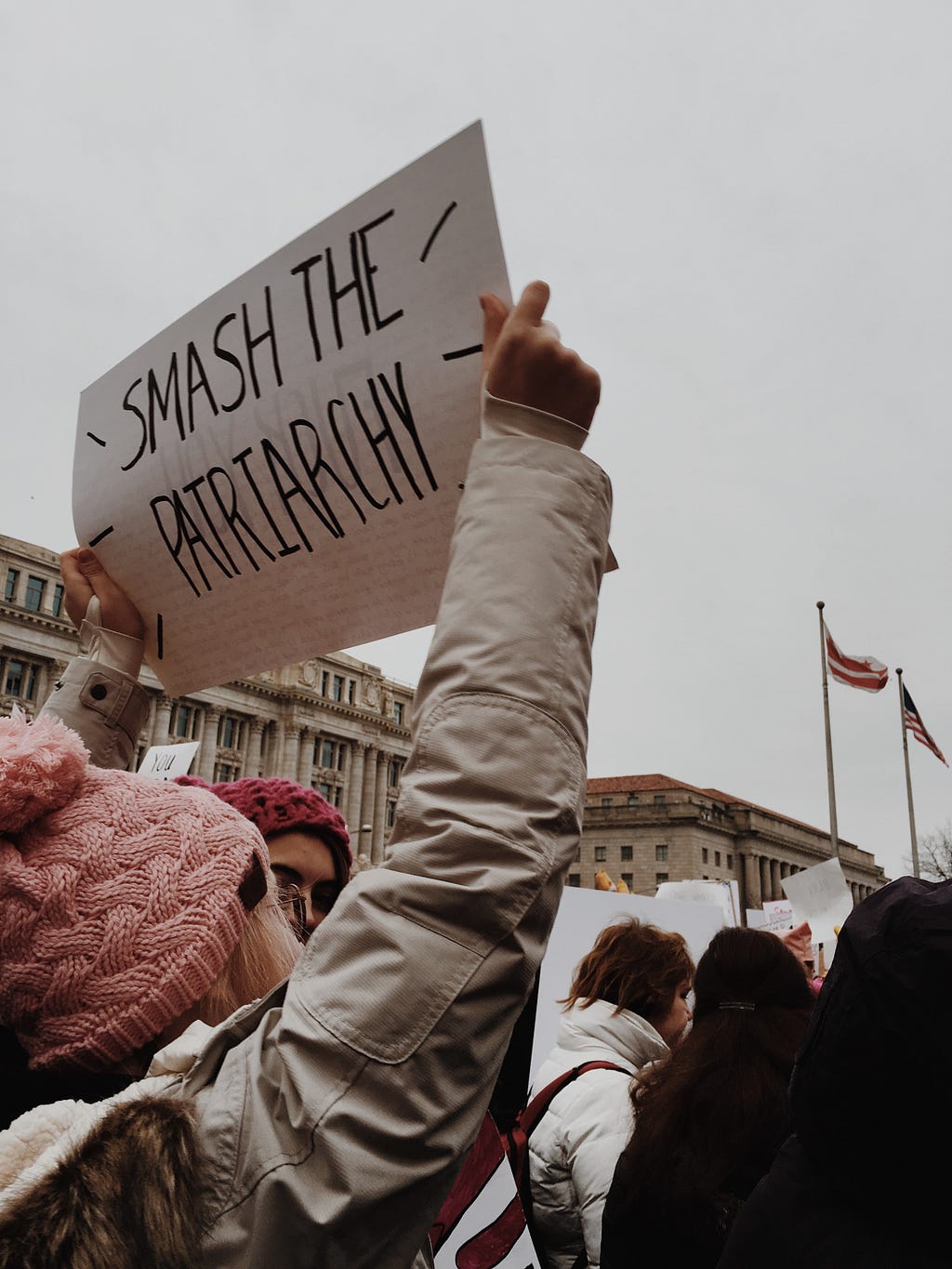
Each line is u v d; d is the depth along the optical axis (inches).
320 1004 30.2
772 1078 69.1
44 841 38.6
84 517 68.0
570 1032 98.8
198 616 62.4
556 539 34.0
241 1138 30.1
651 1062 97.0
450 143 49.3
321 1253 28.0
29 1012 36.9
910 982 37.1
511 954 30.2
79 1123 32.0
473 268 48.6
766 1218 42.6
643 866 2620.6
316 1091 29.1
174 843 39.5
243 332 58.7
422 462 51.5
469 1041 29.6
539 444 35.3
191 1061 34.4
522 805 31.1
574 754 32.5
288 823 90.1
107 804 40.2
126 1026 36.5
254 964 40.7
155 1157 29.1
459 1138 29.8
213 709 1962.4
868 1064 38.0
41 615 1716.3
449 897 30.0
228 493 59.5
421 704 33.6
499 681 32.0
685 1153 67.9
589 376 36.7
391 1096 28.9
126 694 64.7
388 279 51.6
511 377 36.5
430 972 29.6
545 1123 91.7
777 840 2874.0
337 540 55.5
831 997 40.4
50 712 63.5
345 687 2228.1
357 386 52.9
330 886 91.5
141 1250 27.5
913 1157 36.9
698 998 77.9
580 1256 89.9
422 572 52.8
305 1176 28.5
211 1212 29.1
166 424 62.9
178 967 37.1
